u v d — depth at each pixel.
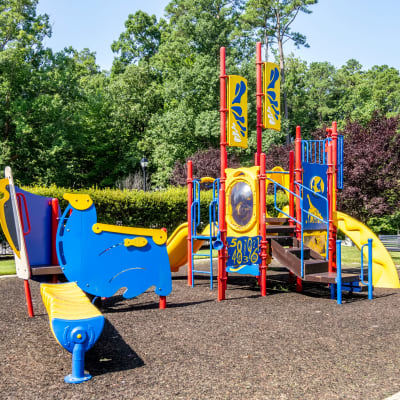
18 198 7.20
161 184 38.84
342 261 13.81
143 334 5.57
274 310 7.08
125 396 3.66
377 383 3.92
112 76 55.00
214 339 5.32
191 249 9.83
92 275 6.64
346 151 17.42
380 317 6.56
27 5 37.25
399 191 17.48
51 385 3.93
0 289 9.09
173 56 45.19
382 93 58.94
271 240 8.76
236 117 8.77
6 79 33.88
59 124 35.16
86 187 45.22
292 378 4.04
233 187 9.25
